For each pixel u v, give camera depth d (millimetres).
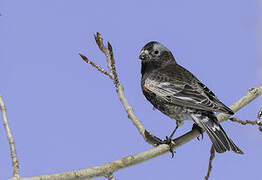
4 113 6527
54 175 6840
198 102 10570
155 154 8461
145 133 9180
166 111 11391
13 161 6410
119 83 9523
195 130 10312
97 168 7359
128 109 9406
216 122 10242
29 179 6527
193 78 11609
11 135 6465
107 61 9227
